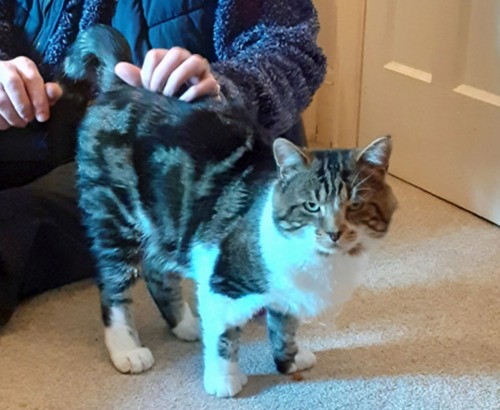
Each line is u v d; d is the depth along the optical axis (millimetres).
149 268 1562
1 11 1703
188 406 1448
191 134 1388
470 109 1990
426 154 2154
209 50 1734
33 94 1391
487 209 2037
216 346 1438
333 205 1231
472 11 1914
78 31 1682
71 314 1700
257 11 1702
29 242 1662
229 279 1347
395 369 1530
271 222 1286
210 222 1358
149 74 1417
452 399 1455
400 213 2086
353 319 1673
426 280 1807
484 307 1713
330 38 2307
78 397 1468
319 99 2426
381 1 2137
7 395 1466
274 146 1257
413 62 2117
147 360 1532
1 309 1620
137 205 1438
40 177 1758
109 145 1427
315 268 1296
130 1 1687
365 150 1245
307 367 1530
